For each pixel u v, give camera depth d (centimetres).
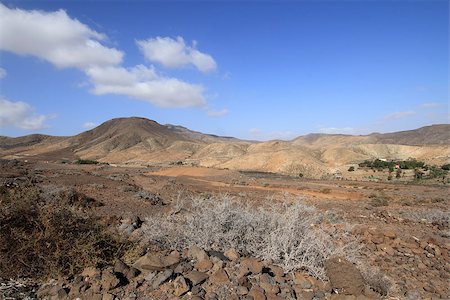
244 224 657
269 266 561
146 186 2658
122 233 670
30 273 507
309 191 3322
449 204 2331
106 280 480
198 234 651
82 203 1219
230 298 462
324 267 557
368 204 2172
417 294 551
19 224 561
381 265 695
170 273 503
